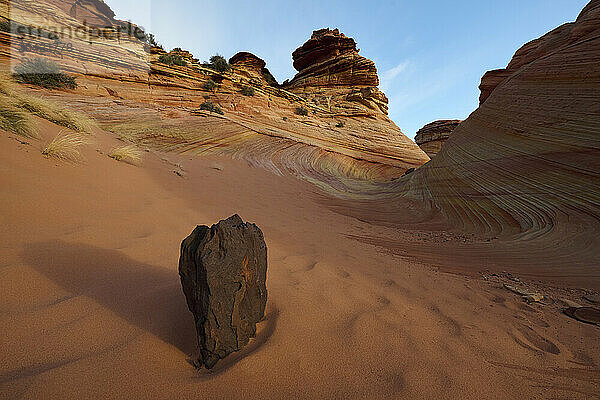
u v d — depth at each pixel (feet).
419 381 5.56
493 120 45.91
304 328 6.79
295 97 123.34
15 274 6.01
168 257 9.07
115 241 9.09
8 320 4.89
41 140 16.05
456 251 21.35
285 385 4.99
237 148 64.39
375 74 162.71
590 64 33.55
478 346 7.47
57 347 4.67
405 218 37.63
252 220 19.27
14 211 8.41
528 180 31.81
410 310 9.16
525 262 18.85
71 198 10.91
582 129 29.58
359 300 9.25
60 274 6.54
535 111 37.42
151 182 20.03
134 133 50.34
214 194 24.62
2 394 3.73
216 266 5.37
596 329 9.39
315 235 19.61
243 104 92.84
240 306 5.87
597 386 6.29
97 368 4.48
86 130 25.26
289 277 10.18
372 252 17.95
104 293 6.34
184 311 6.30
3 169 10.49
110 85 71.82
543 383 6.22
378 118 139.74
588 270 17.01
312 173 71.97
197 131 61.87
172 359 5.08
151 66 83.10
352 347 6.40
